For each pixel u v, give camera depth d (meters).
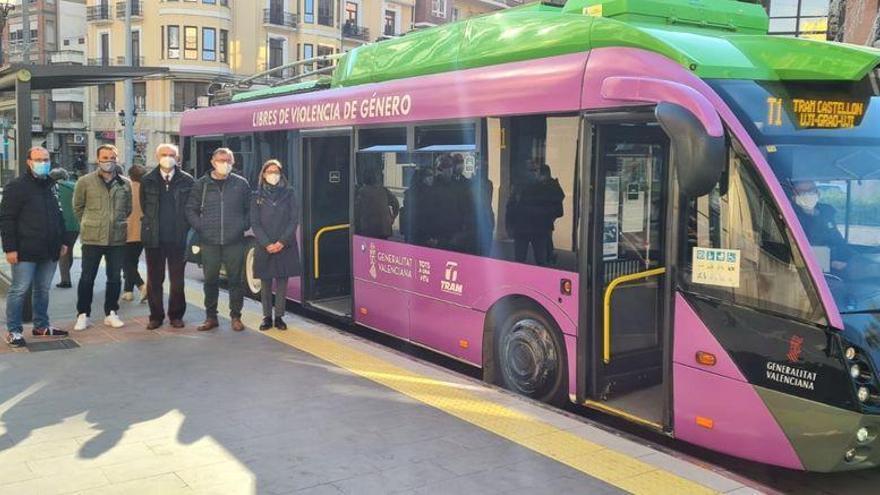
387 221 7.86
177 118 53.06
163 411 5.37
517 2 69.00
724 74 4.88
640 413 5.39
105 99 57.75
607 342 5.69
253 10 53.94
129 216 8.73
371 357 6.89
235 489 4.08
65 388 5.89
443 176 7.00
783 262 4.47
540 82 5.97
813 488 5.00
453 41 7.13
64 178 10.18
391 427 5.09
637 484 4.21
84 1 70.88
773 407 4.48
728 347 4.70
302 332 7.89
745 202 4.65
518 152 6.20
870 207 4.70
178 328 8.05
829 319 4.25
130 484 4.12
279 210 7.90
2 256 12.09
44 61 69.00
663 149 5.91
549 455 4.62
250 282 10.95
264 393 5.80
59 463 4.41
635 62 5.23
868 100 4.92
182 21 52.00
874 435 4.23
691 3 6.11
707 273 4.81
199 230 7.86
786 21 19.92
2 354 6.90
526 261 6.11
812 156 4.71
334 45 57.78
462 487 4.16
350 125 8.43
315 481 4.21
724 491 4.14
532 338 6.12
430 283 7.24
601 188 5.61
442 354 7.61
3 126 11.27
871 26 16.92
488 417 5.30
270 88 11.02
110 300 8.09
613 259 5.72
